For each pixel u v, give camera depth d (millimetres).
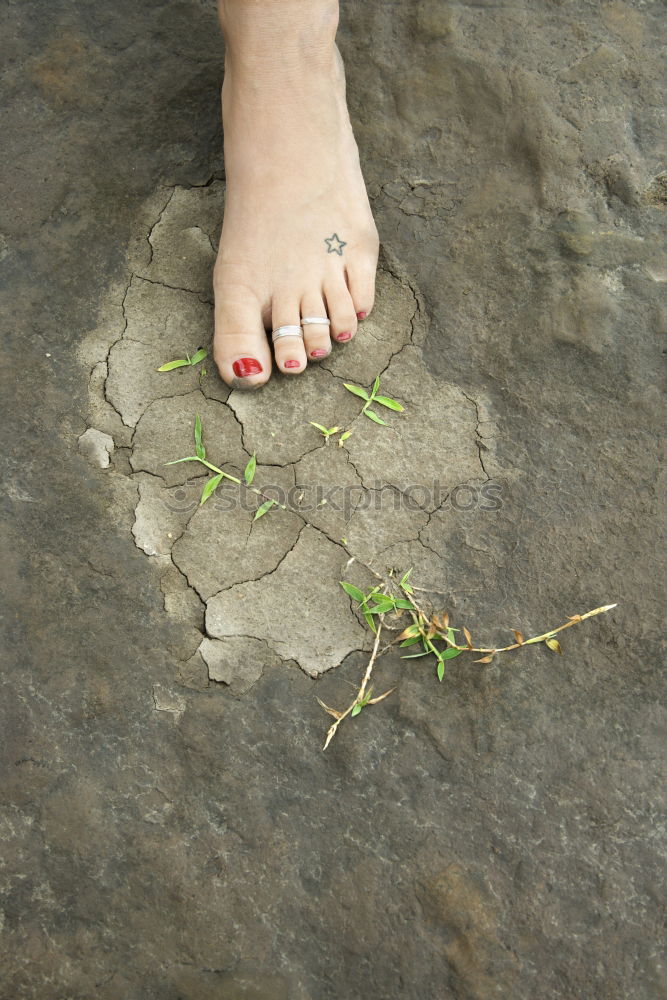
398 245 1140
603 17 1190
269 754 1047
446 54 1179
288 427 1104
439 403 1108
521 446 1098
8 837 1036
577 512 1085
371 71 1179
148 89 1178
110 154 1162
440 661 1055
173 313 1127
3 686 1058
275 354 1099
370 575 1077
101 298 1130
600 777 1041
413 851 1031
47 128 1168
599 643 1062
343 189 1103
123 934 1022
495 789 1040
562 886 1025
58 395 1109
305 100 1086
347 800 1040
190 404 1108
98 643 1064
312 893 1026
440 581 1075
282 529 1085
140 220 1147
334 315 1100
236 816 1037
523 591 1072
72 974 1019
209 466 1093
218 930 1022
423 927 1021
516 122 1163
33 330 1121
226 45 1104
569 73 1176
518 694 1055
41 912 1026
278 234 1094
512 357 1115
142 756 1047
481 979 1015
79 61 1184
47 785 1043
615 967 1015
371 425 1104
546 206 1145
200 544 1083
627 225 1142
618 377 1108
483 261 1136
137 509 1089
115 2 1195
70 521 1086
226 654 1063
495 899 1024
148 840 1034
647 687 1056
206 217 1148
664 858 1028
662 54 1183
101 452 1100
